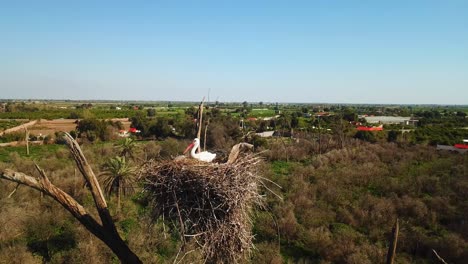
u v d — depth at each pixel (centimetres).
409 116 12794
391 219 2591
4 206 2450
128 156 4009
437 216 2641
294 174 3806
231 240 648
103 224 636
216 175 666
